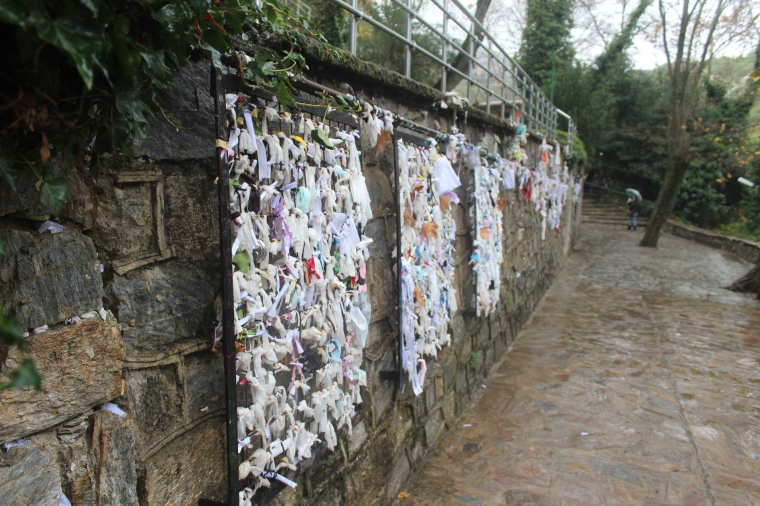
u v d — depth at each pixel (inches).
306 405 69.3
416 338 110.8
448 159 130.1
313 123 70.9
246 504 58.7
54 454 42.1
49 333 41.2
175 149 52.1
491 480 118.1
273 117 63.2
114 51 34.8
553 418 149.9
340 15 255.6
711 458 128.0
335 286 76.0
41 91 34.0
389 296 104.5
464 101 142.6
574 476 119.6
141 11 39.4
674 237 687.1
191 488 55.2
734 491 114.1
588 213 826.8
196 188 55.1
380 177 99.7
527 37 679.1
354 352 82.3
